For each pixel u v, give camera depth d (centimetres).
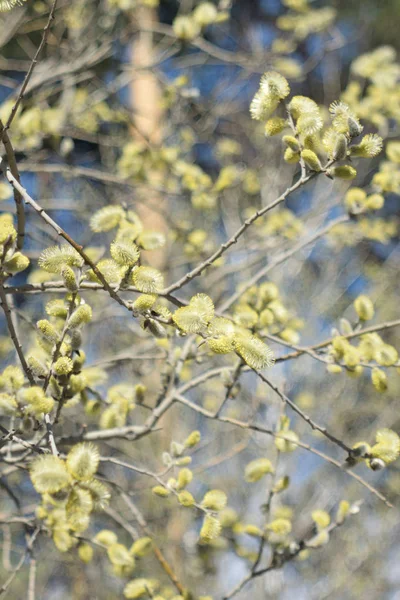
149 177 524
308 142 237
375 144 229
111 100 604
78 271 218
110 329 681
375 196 351
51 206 560
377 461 259
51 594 735
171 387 333
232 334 209
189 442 289
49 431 210
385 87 521
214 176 972
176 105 623
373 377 284
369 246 912
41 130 480
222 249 243
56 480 173
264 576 710
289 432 309
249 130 918
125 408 314
